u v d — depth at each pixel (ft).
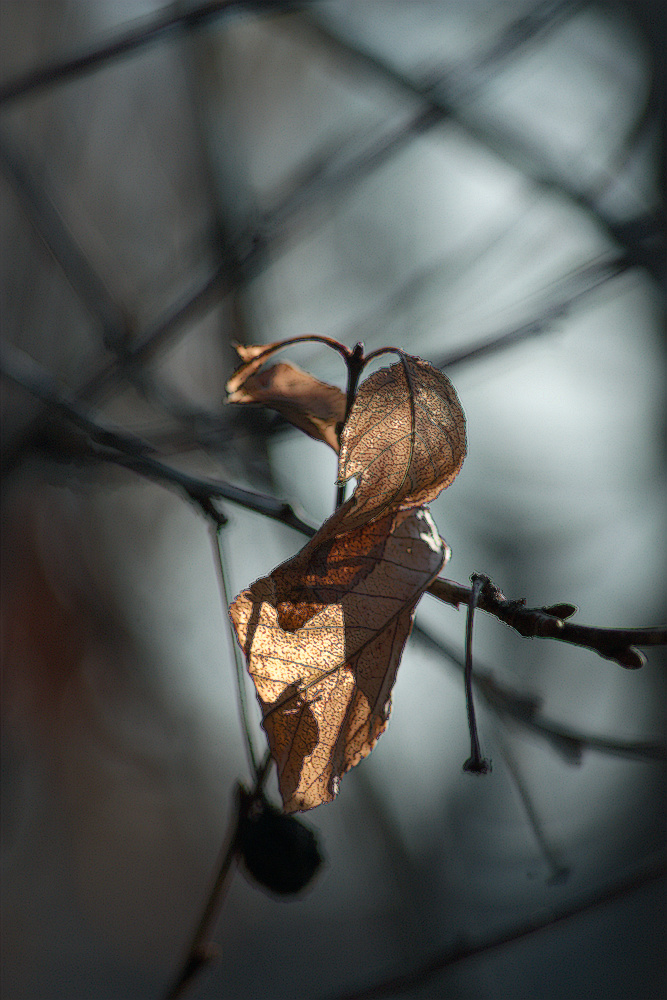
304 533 1.88
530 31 2.49
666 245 2.49
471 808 4.26
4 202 3.27
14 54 3.86
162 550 4.44
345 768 1.69
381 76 2.76
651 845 5.48
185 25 2.14
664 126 4.36
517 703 2.02
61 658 3.92
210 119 3.31
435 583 1.70
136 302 2.97
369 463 1.71
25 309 3.20
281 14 2.13
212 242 2.81
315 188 2.45
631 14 4.33
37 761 4.45
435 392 1.72
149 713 4.75
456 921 3.95
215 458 2.41
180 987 1.83
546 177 2.81
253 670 1.70
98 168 4.10
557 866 1.88
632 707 5.44
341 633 1.70
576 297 2.28
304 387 1.82
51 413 2.11
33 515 3.69
